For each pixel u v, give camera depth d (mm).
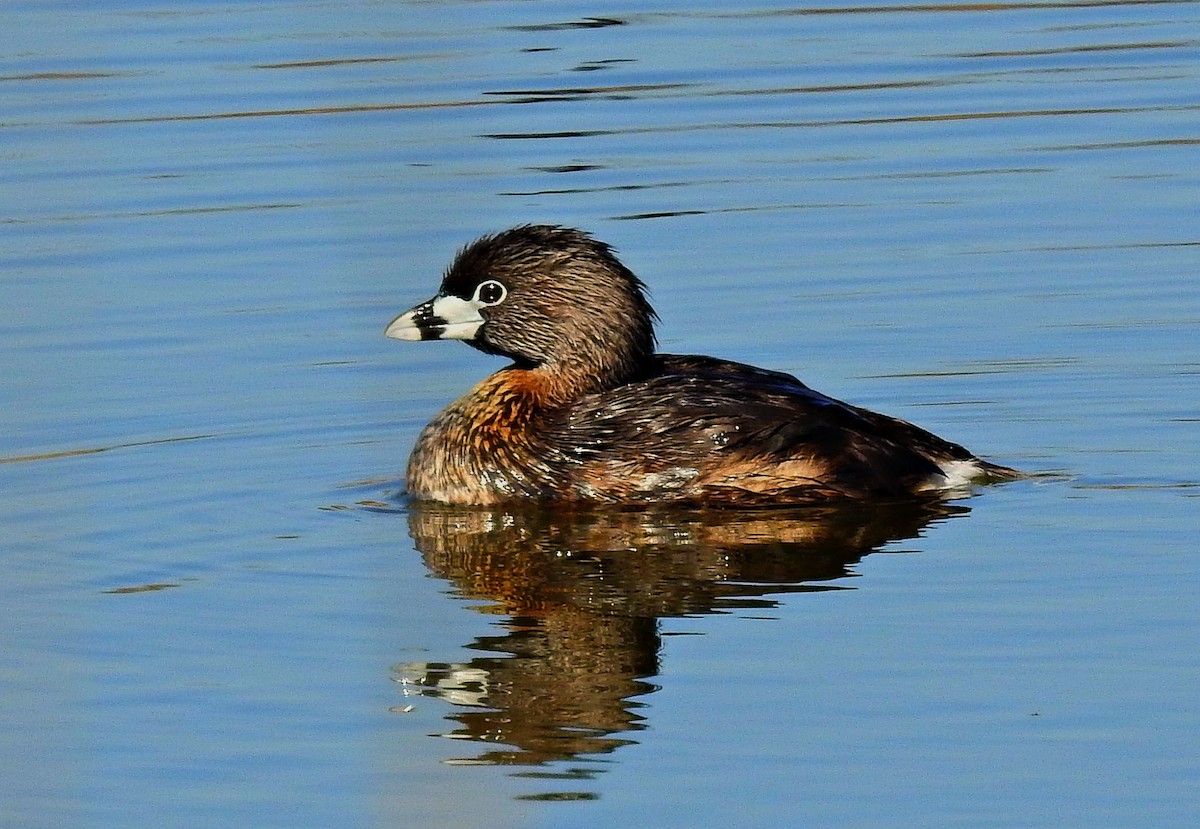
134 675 10688
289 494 13711
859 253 18234
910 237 18547
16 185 19875
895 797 9219
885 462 13281
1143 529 12414
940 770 9453
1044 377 15547
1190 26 24625
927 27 24906
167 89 22344
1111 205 19156
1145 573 11664
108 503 13414
